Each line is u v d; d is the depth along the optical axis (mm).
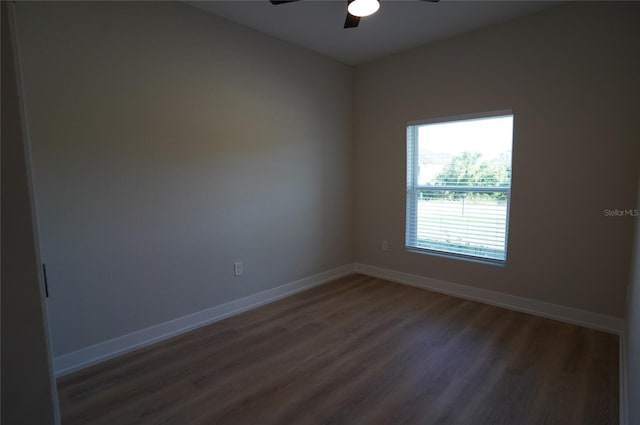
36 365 754
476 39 3186
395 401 1906
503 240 3215
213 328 2859
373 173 4152
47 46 2059
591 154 2666
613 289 2639
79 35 2172
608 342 2508
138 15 2418
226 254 3061
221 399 1945
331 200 4074
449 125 3494
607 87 2564
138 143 2471
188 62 2703
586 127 2672
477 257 3387
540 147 2900
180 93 2672
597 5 2566
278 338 2664
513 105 3012
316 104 3787
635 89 2461
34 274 739
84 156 2236
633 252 2283
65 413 1843
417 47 3602
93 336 2340
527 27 2893
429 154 3686
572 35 2684
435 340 2592
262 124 3266
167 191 2646
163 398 1960
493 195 3246
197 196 2828
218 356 2410
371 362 2303
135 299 2525
